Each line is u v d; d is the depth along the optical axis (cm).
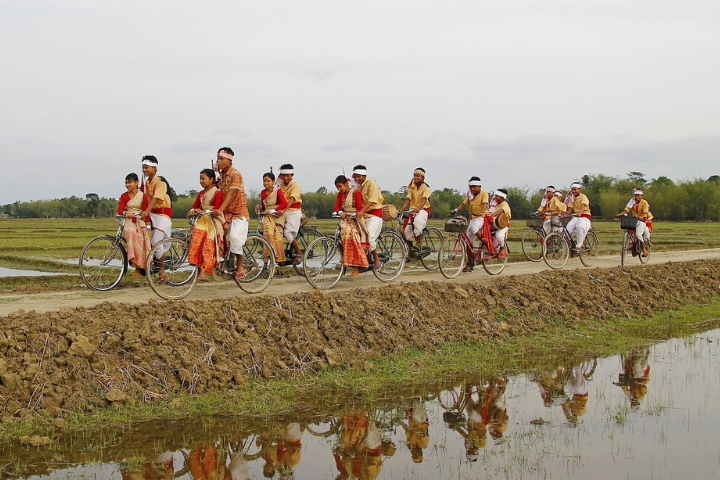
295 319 874
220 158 951
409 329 958
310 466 579
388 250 1202
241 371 768
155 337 754
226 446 614
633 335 1133
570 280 1313
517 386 820
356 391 776
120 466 560
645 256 1692
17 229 4709
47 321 722
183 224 4697
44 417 631
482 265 1463
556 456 596
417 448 620
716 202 6394
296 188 1163
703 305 1435
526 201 6800
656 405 744
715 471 560
